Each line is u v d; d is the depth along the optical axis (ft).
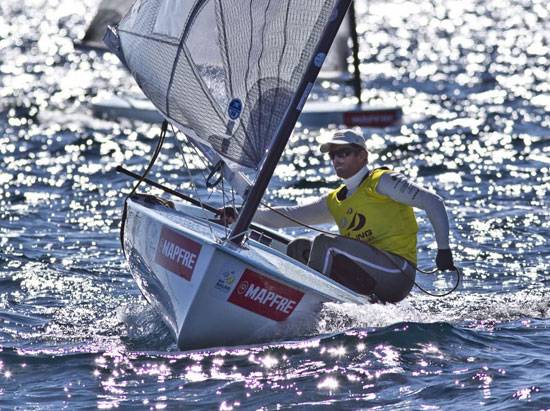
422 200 78.59
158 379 66.80
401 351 70.59
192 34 76.89
